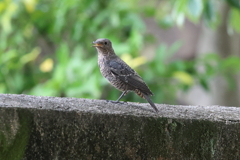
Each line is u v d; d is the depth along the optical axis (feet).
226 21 53.57
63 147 20.07
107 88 44.16
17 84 45.60
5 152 19.33
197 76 45.88
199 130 21.34
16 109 19.34
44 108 19.93
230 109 24.90
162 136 21.06
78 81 39.45
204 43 60.18
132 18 44.60
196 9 34.55
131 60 40.86
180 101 72.28
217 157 21.61
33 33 49.93
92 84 38.96
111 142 20.57
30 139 19.62
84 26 45.42
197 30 77.41
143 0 74.79
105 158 20.58
